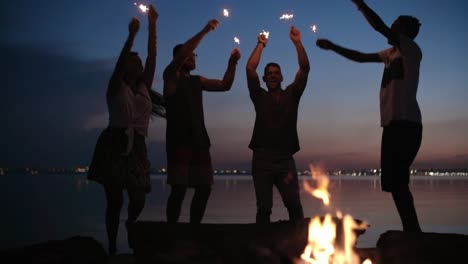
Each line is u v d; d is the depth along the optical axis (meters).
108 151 4.25
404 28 4.47
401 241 3.66
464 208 30.02
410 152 4.17
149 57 4.76
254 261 3.50
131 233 3.66
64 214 32.28
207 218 25.08
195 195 4.61
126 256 3.98
